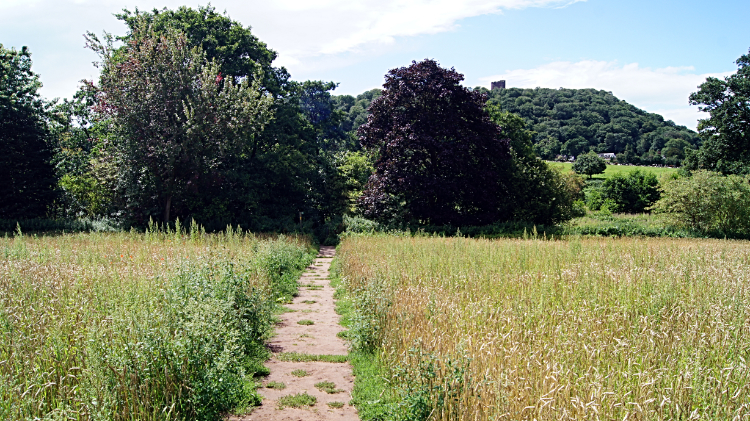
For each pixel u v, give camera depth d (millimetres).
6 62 31000
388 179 32531
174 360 5281
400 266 12867
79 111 39125
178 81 28438
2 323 5996
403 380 5914
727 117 38781
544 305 8789
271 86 37312
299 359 7934
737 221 30547
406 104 33438
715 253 15594
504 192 35000
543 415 4508
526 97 122812
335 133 52906
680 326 7062
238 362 6730
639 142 109062
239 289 8578
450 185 31312
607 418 4516
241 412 5793
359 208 36094
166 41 28812
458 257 13562
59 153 34594
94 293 7625
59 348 5473
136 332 5406
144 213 29094
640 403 4613
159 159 28109
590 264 11836
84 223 28172
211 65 32469
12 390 4531
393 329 7469
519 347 6117
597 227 31453
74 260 12023
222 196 32531
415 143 31312
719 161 39812
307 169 37969
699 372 5207
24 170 30562
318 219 40000
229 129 29703
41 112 32312
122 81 27953
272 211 36562
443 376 5266
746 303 8172
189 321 6070
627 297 9242
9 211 29953
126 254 13109
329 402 6211
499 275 11172
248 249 14602
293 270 17297
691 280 10203
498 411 4574
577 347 6082
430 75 32844
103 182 30438
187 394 5270
